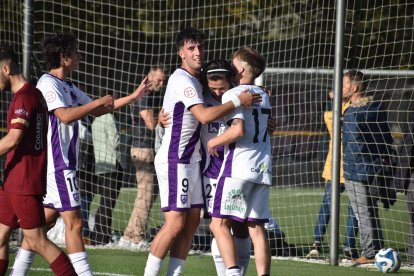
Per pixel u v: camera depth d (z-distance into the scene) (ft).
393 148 103.91
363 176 102.37
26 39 105.60
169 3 168.35
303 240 122.93
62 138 70.85
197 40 71.72
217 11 159.02
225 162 70.08
